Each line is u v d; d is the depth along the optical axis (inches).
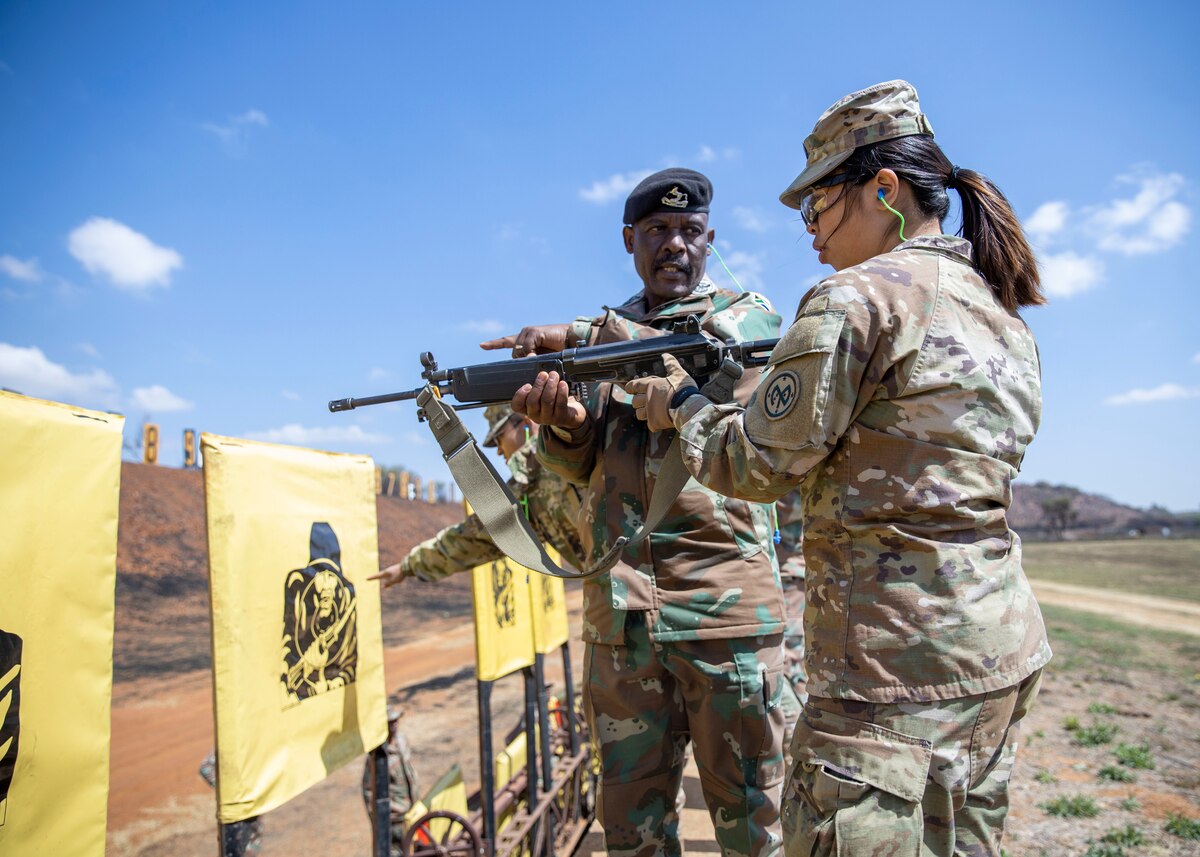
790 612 192.1
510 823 172.2
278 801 106.2
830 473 75.9
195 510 743.1
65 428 77.7
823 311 73.5
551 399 108.4
